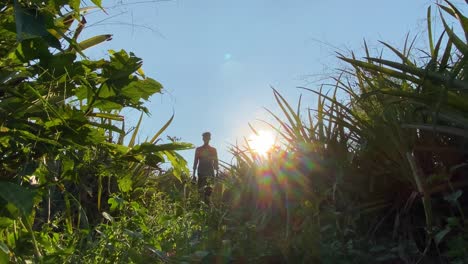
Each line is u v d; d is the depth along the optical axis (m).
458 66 2.43
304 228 2.96
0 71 2.34
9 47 2.29
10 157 2.39
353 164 3.09
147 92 2.60
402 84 3.05
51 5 2.25
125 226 3.41
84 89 2.54
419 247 2.75
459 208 2.42
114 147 2.75
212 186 4.85
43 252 2.75
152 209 5.25
